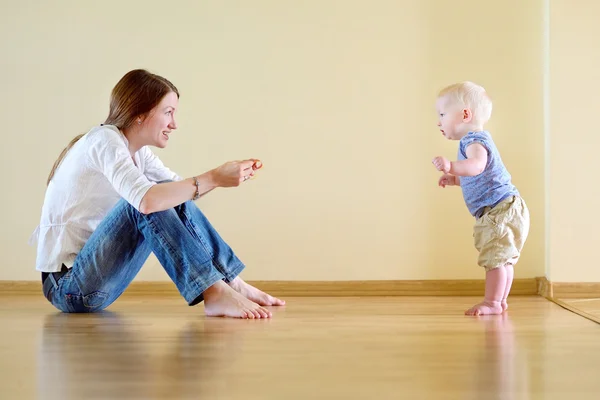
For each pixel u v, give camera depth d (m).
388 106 3.38
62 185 2.37
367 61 3.38
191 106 3.42
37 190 3.46
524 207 2.52
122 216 2.23
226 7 3.42
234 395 1.15
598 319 2.21
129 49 3.45
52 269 2.38
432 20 3.37
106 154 2.22
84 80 3.46
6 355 1.54
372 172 3.38
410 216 3.37
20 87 3.47
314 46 3.40
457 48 3.36
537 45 3.32
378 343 1.70
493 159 2.51
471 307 2.68
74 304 2.38
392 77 3.38
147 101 2.33
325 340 1.75
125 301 2.98
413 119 3.37
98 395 1.16
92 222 2.38
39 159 3.46
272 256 3.40
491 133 3.34
